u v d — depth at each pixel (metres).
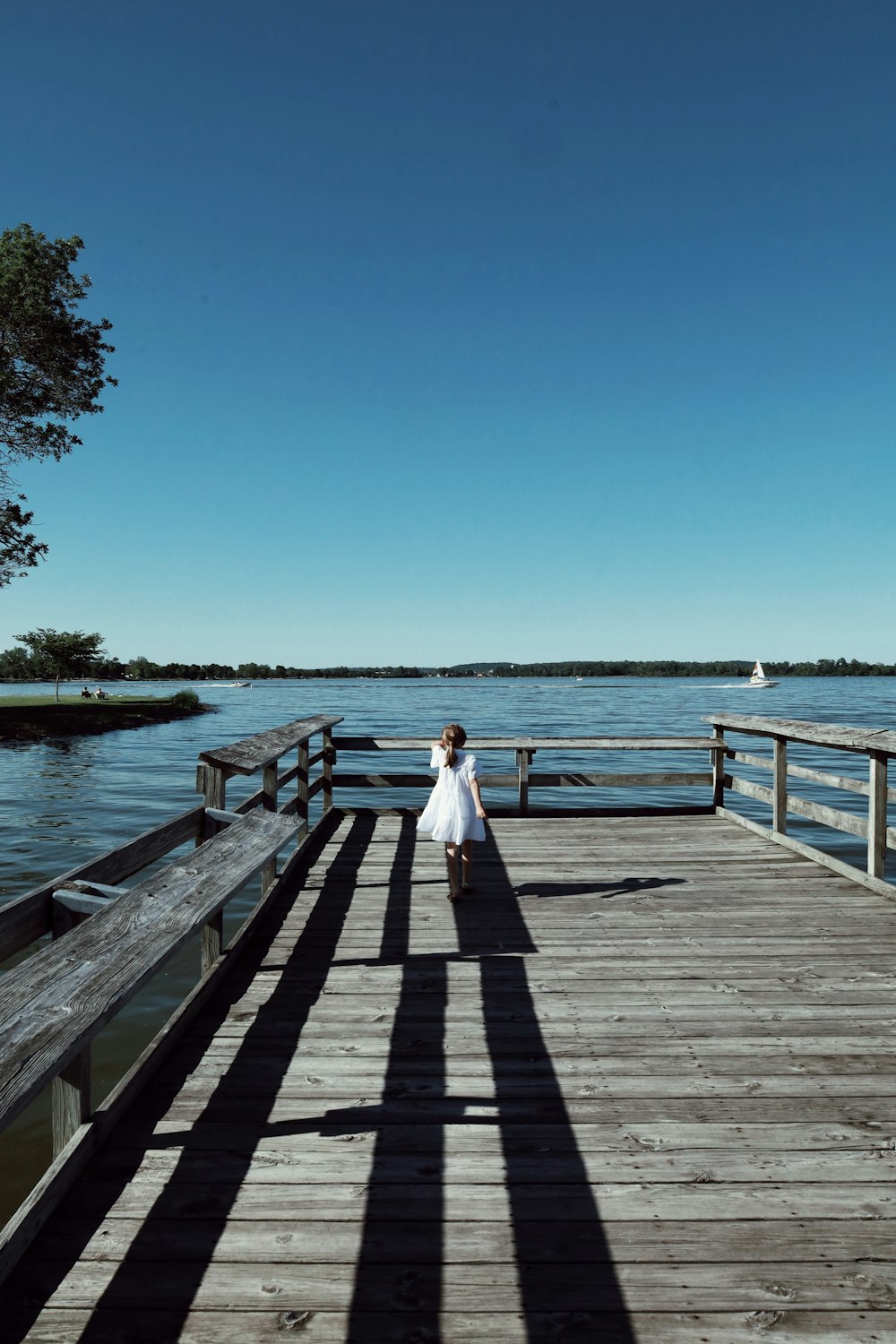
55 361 28.61
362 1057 3.20
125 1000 1.91
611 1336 1.83
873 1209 2.29
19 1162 3.31
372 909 5.27
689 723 40.25
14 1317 1.87
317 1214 2.24
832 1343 1.81
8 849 10.08
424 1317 1.88
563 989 3.92
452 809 5.38
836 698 75.06
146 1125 2.68
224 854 3.11
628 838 7.53
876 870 5.65
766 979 4.05
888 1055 3.26
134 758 24.52
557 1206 2.29
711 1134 2.67
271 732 6.20
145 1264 2.04
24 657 165.00
